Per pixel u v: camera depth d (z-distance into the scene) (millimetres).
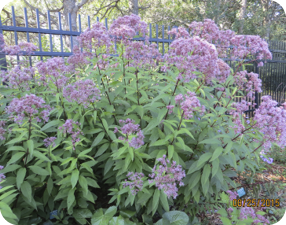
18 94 4035
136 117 3709
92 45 3725
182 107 2951
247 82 4105
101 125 3633
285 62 12539
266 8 25938
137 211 3307
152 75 4672
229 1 21953
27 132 3148
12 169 2895
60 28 6941
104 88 3895
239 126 3100
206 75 3619
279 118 2912
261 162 5559
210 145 3488
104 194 4227
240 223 2850
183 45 3199
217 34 4633
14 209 3088
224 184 3586
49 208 3598
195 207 3871
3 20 20641
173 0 23047
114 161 3527
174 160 3076
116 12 24141
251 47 4285
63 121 3686
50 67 3541
